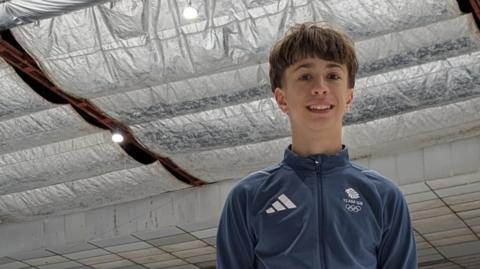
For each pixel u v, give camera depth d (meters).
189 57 8.87
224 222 2.52
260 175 2.53
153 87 9.90
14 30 8.34
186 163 12.38
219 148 11.70
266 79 9.66
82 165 12.32
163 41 8.62
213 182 13.78
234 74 9.64
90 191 13.48
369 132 11.35
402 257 2.42
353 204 2.40
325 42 2.47
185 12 8.16
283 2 8.05
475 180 12.31
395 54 9.27
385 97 10.31
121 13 8.16
